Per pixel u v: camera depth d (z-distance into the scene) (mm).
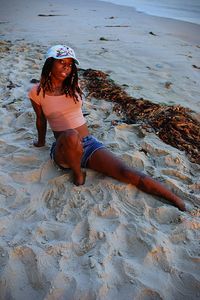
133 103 4754
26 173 3332
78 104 3359
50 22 11461
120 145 3848
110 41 8539
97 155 3184
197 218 2875
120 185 3139
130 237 2678
